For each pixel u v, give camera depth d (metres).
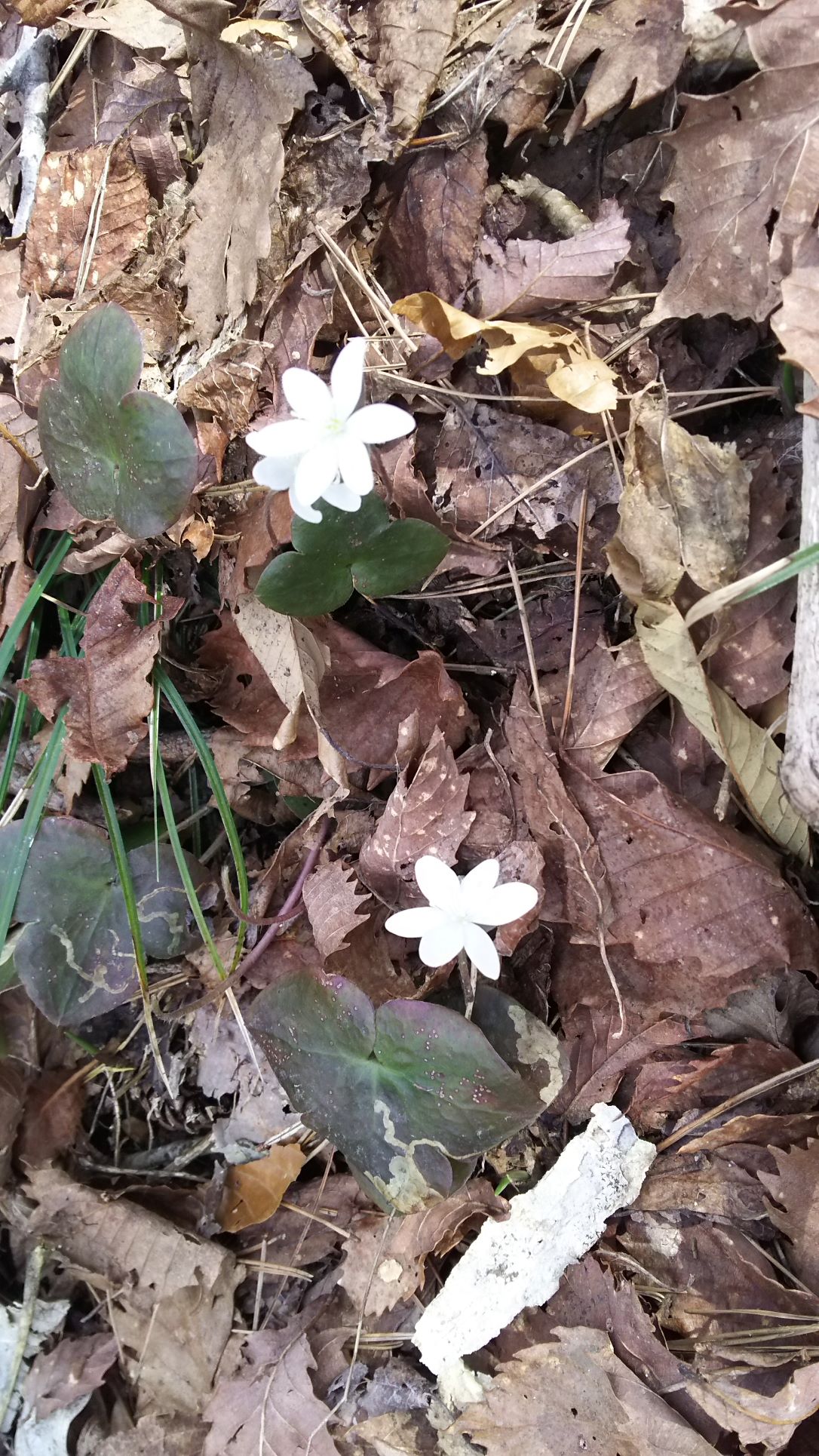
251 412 0.17
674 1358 0.15
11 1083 0.20
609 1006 0.16
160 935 0.18
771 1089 0.16
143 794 0.19
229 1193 0.19
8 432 0.17
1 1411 0.19
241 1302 0.18
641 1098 0.16
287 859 0.17
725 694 0.16
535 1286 0.16
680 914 0.16
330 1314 0.18
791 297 0.14
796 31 0.14
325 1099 0.16
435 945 0.14
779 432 0.16
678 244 0.16
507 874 0.16
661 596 0.15
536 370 0.16
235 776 0.18
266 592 0.15
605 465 0.16
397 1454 0.16
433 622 0.17
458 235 0.16
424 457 0.16
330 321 0.17
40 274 0.18
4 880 0.17
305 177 0.16
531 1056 0.16
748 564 0.15
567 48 0.16
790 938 0.15
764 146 0.14
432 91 0.16
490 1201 0.17
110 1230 0.19
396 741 0.17
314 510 0.14
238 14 0.16
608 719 0.16
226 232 0.17
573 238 0.16
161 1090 0.19
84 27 0.17
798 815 0.16
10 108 0.19
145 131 0.18
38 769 0.18
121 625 0.17
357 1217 0.18
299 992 0.16
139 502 0.15
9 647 0.17
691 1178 0.16
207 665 0.18
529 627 0.17
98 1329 0.19
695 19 0.15
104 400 0.15
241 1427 0.17
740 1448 0.15
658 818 0.16
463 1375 0.16
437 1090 0.15
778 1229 0.16
